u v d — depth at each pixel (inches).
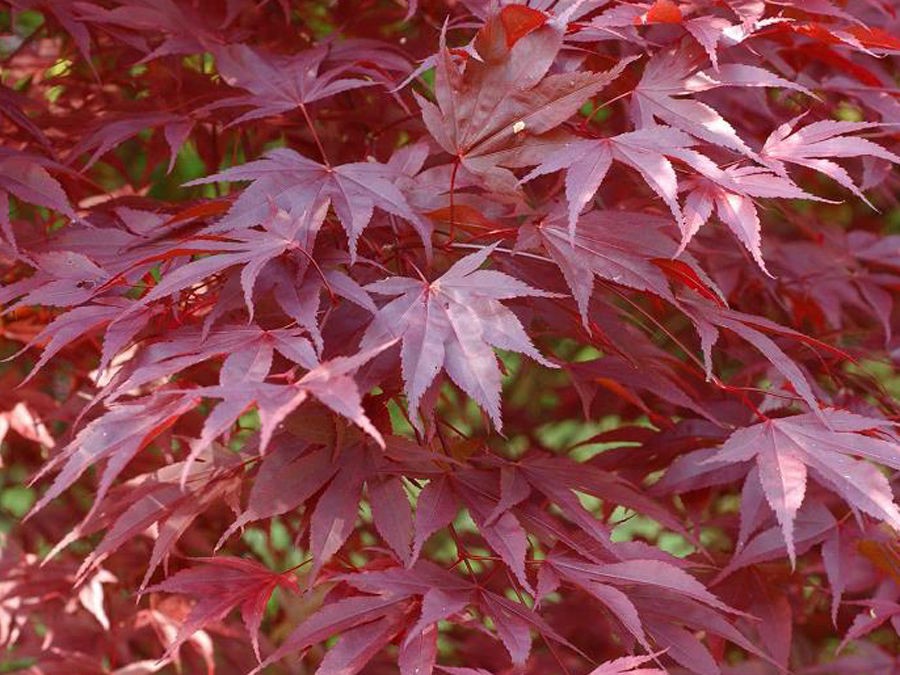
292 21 50.4
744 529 41.5
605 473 40.5
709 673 39.0
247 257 37.2
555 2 40.8
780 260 49.3
